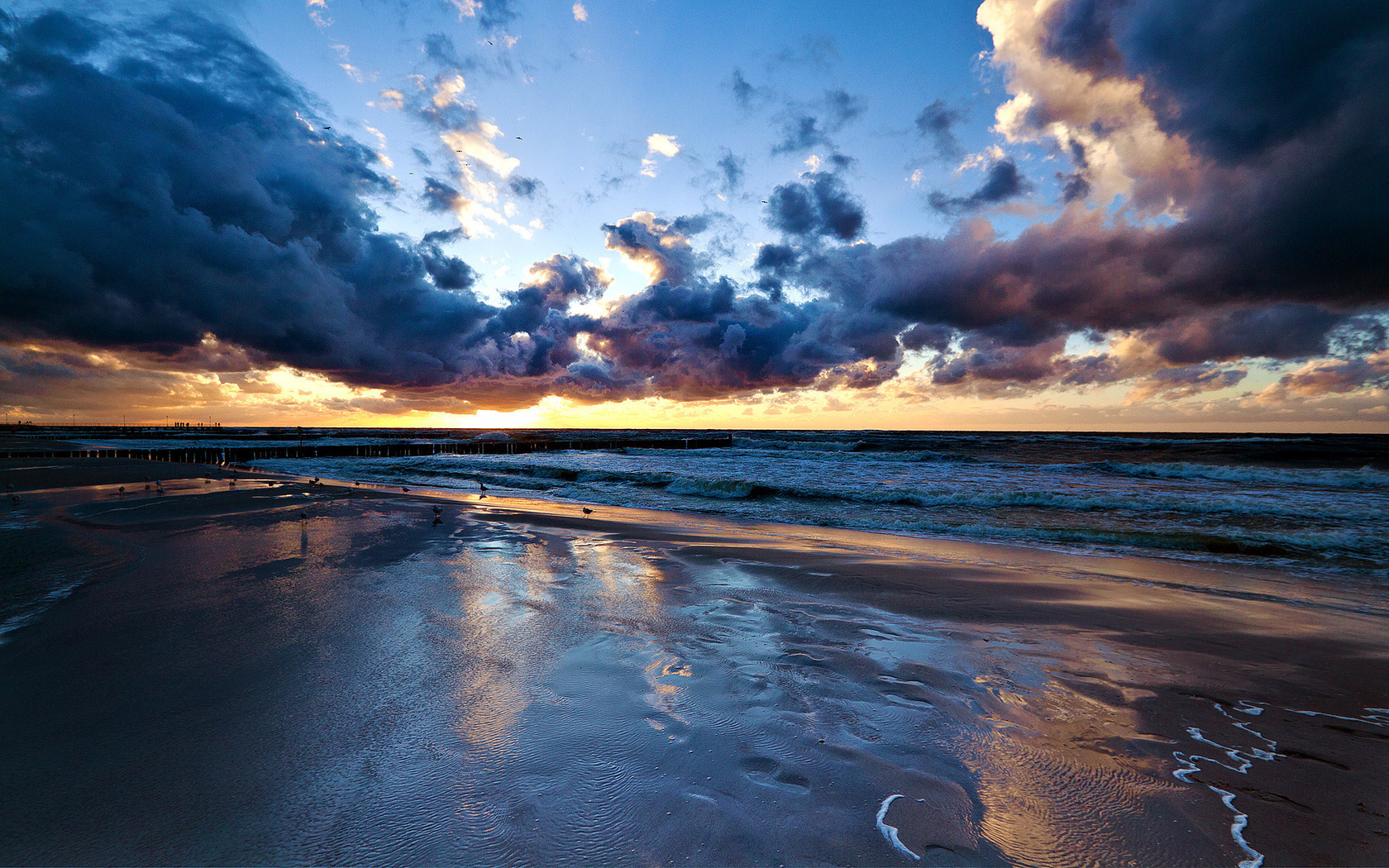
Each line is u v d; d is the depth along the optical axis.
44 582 6.89
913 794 2.88
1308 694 4.36
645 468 30.05
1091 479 23.66
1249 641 5.57
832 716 3.74
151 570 7.52
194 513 12.52
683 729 3.50
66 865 2.29
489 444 73.19
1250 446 44.16
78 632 5.14
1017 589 7.43
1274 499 16.75
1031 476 24.83
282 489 17.28
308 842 2.45
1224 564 9.54
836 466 30.77
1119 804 2.87
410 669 4.40
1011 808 2.80
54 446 55.34
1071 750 3.41
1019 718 3.83
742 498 19.02
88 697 3.86
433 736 3.37
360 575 7.32
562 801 2.75
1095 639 5.56
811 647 5.10
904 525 13.45
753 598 6.75
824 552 9.52
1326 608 6.85
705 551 9.45
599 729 3.47
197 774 2.95
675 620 5.80
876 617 6.11
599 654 4.79
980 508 16.67
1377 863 2.45
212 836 2.48
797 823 2.62
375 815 2.63
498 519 12.32
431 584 6.92
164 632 5.17
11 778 2.91
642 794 2.81
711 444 71.88
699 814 2.66
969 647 5.23
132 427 128.75
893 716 3.78
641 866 2.34
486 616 5.77
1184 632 5.83
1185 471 24.69
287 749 3.21
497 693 3.99
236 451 52.56
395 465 34.31
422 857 2.37
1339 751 3.48
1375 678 4.69
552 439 94.38
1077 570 8.87
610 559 8.69
